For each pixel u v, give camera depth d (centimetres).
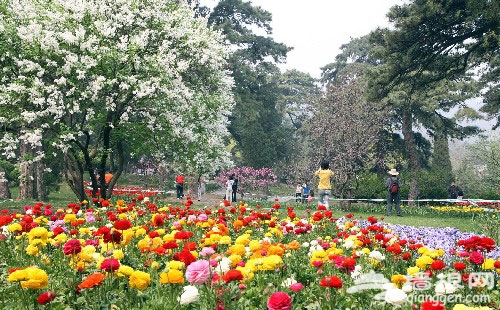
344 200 2147
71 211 903
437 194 3212
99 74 1453
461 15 1964
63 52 1406
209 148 1828
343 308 379
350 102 2578
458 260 612
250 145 4469
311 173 2577
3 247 618
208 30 1770
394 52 2188
